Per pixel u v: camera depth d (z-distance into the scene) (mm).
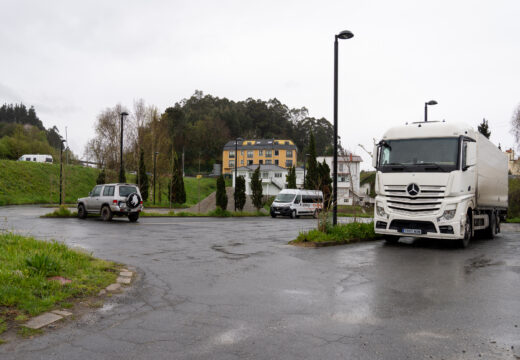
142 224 18656
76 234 13219
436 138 11031
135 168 57094
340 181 68188
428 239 13180
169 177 50969
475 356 3533
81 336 3936
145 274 6980
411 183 10914
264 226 18906
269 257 8961
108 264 7340
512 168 49188
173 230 15695
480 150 12250
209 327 4254
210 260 8508
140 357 3453
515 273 7457
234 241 12070
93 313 4668
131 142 57625
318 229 12156
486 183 13180
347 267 7867
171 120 112500
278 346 3730
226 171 99125
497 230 16391
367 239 12656
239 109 134625
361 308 5027
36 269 5828
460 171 10547
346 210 39031
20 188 46281
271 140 101312
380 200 11469
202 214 30219
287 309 4953
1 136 111188
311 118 140000
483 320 4574
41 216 21438
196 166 111750
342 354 3551
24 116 179625
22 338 3824
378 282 6555
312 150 41094
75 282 5730
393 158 11430
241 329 4199
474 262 8680
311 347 3713
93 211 20422
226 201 36250
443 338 3979
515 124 44406
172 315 4664
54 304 4848
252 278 6750
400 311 4910
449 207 10492
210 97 146625
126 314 4672
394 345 3779
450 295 5730
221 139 116812
